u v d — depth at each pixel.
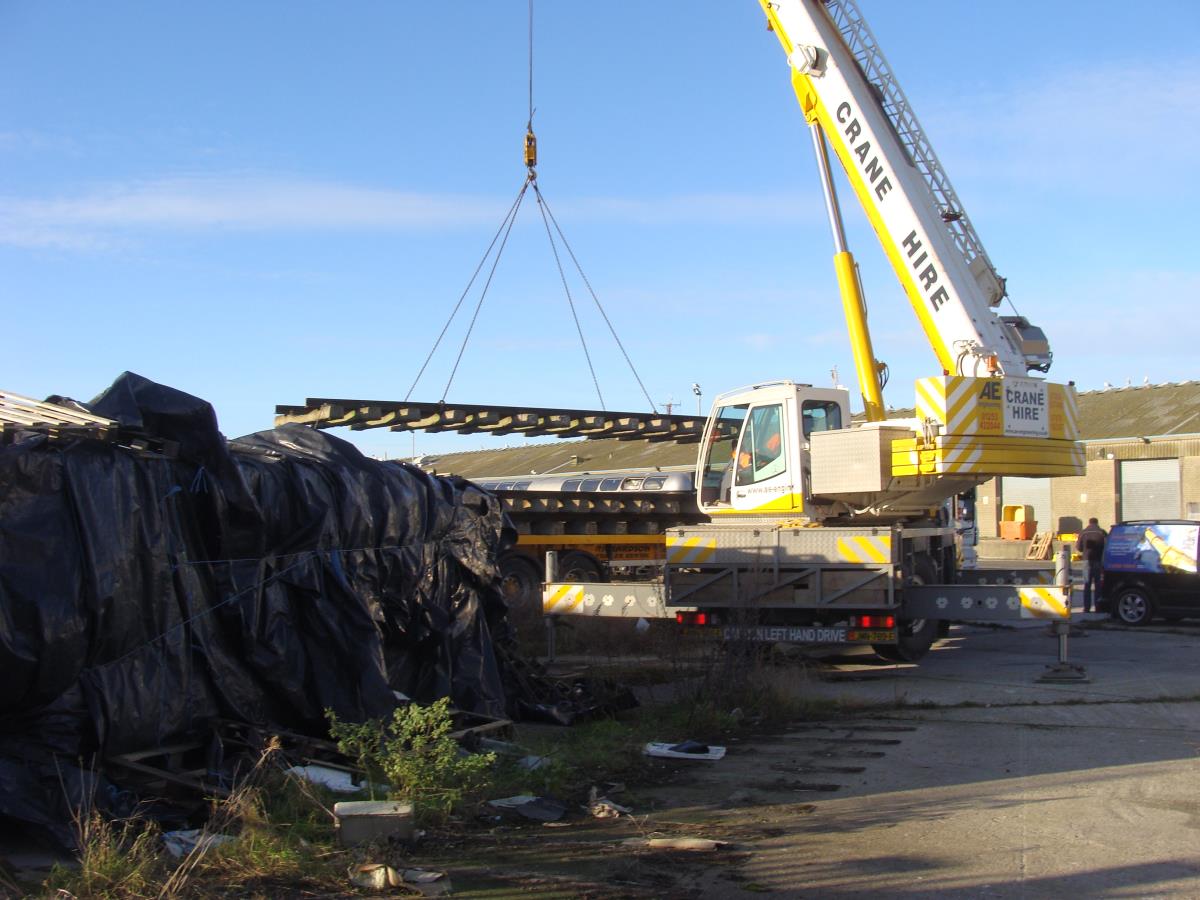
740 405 13.61
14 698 5.52
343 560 7.83
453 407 16.42
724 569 12.14
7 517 5.56
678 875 5.28
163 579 6.37
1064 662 11.57
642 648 13.58
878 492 12.53
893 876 5.25
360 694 7.29
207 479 6.83
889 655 12.80
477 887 5.11
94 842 5.03
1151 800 6.61
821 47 13.06
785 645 13.37
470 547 9.52
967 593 11.87
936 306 12.40
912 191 12.55
